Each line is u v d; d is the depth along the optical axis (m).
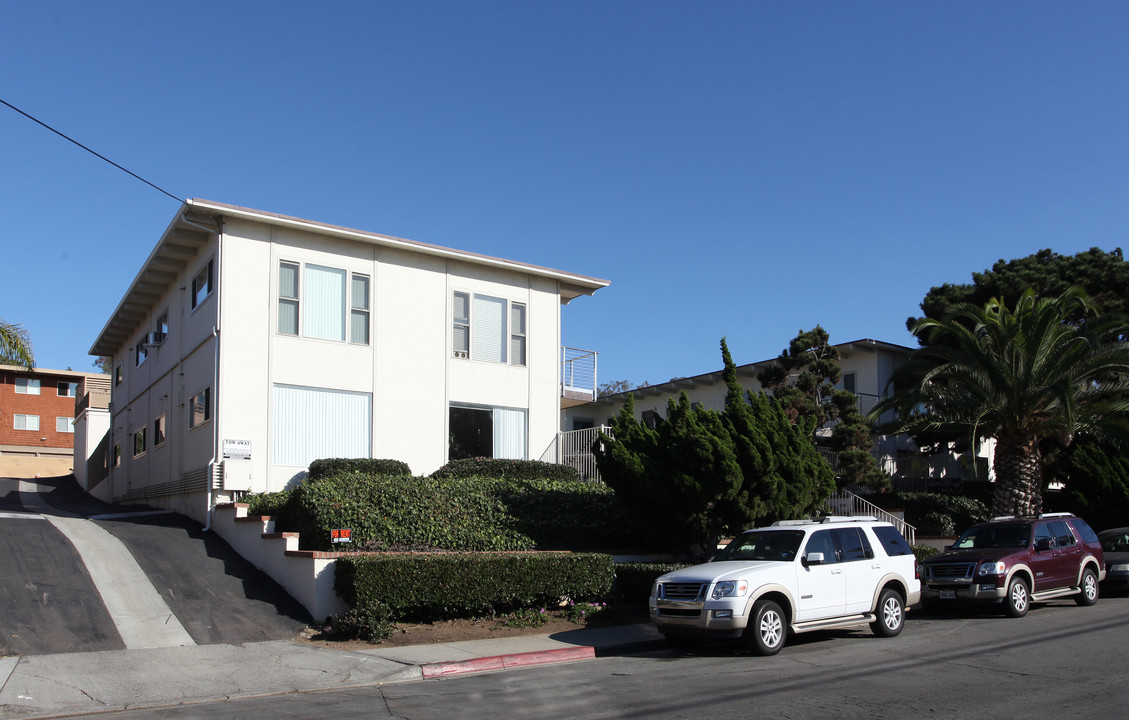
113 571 14.52
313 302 20.89
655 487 16.23
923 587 16.58
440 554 14.45
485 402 23.33
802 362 25.83
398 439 21.70
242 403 19.48
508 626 13.99
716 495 16.00
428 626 13.63
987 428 23.92
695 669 11.13
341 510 15.52
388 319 21.94
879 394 31.19
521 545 17.11
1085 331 21.44
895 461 31.61
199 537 17.67
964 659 11.42
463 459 21.52
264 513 17.19
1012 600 15.79
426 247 22.36
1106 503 26.78
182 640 12.01
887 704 8.80
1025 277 30.81
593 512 18.75
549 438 24.34
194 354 21.27
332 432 20.77
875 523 14.20
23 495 34.59
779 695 9.33
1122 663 10.85
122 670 10.46
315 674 10.59
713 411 16.94
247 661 11.16
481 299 23.72
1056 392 21.42
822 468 17.36
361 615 12.77
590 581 15.39
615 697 9.38
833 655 12.02
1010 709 8.45
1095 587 17.72
